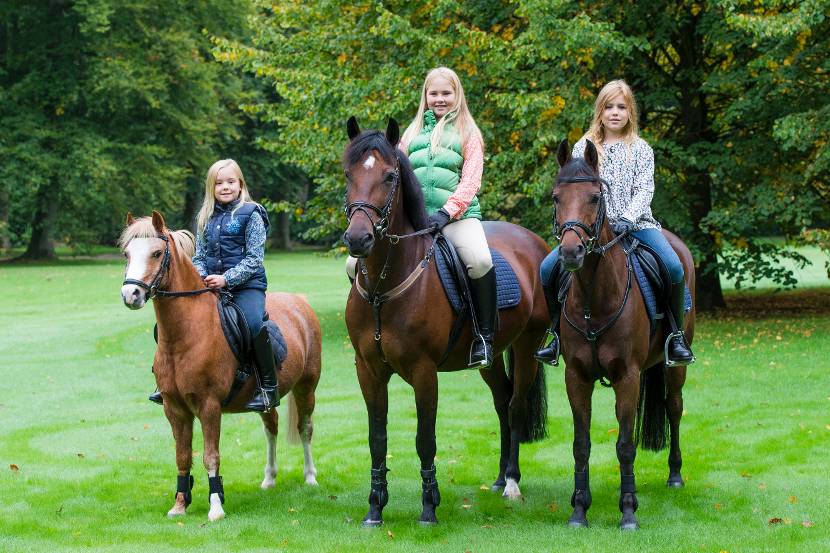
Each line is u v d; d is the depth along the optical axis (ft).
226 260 19.77
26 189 104.42
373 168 16.34
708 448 24.21
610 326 17.31
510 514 18.89
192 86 113.91
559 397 32.01
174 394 18.74
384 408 18.31
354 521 18.51
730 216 44.24
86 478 22.40
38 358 42.19
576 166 16.56
